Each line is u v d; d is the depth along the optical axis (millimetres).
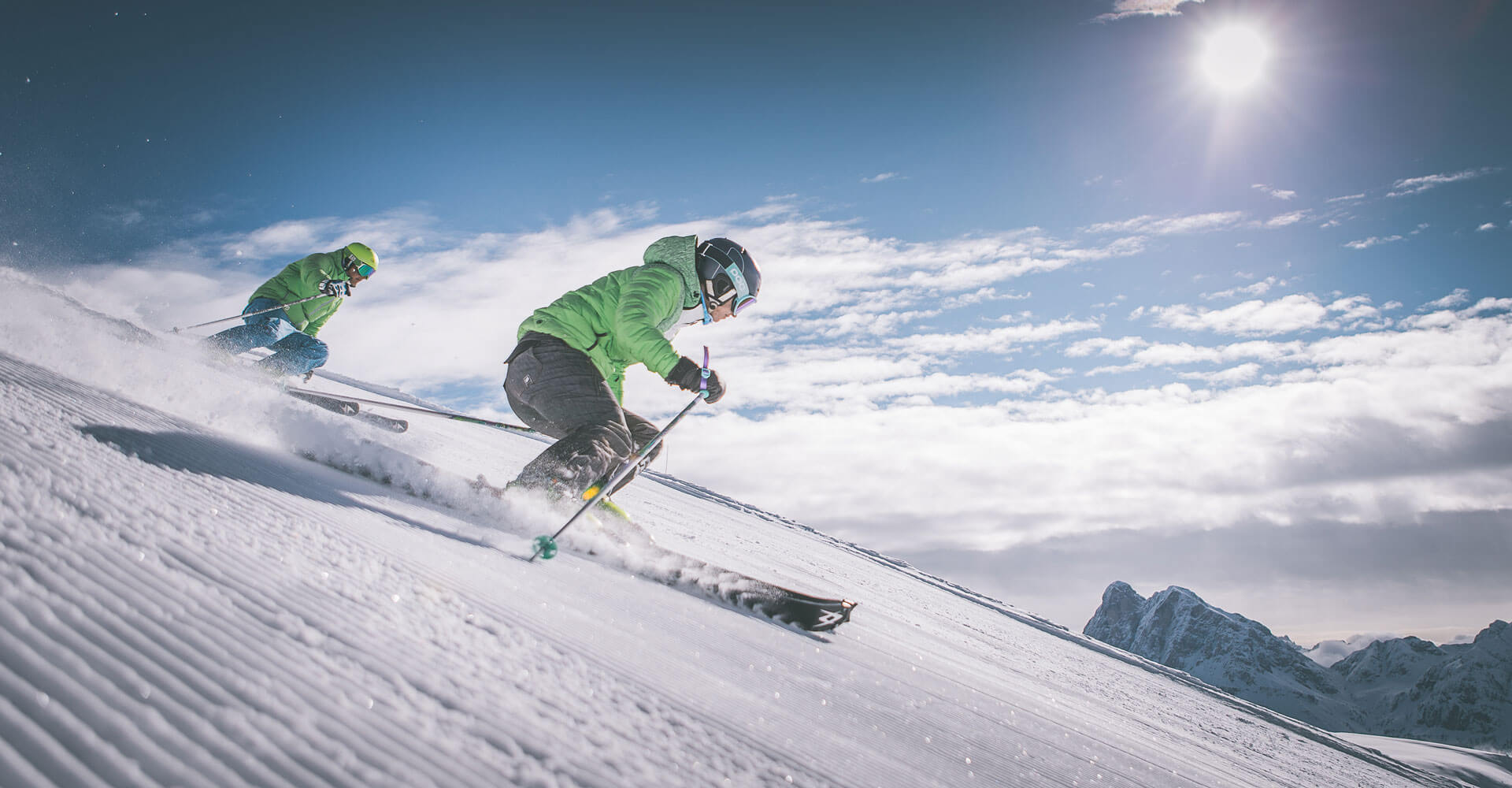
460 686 1193
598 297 3980
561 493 3576
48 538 1136
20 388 2188
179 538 1360
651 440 3869
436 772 917
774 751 1514
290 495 2174
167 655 943
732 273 4148
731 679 2002
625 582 2887
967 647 7629
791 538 16609
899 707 2471
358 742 917
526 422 4148
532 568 2490
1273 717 17016
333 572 1513
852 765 1640
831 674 2605
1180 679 18500
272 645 1069
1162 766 3662
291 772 815
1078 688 7930
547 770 1028
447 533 2625
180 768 753
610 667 1635
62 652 864
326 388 13500
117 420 2291
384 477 3227
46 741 715
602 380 3904
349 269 7250
